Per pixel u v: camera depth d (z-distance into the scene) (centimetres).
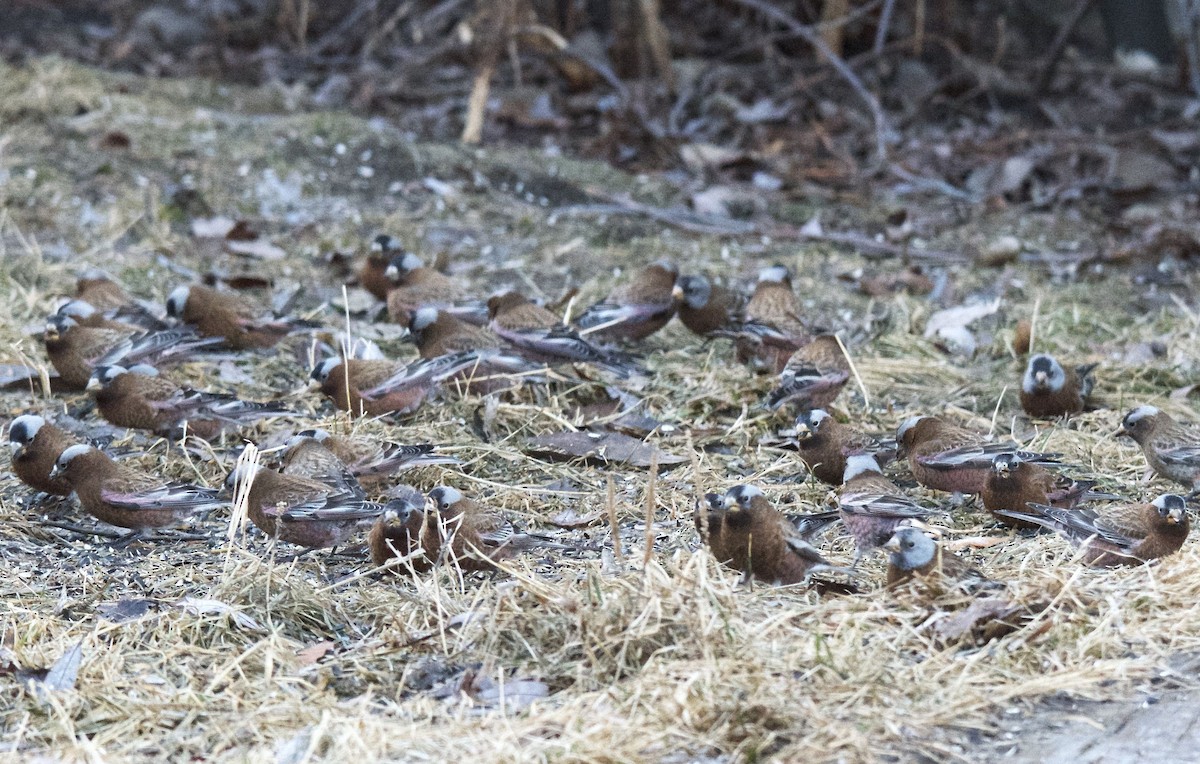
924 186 1989
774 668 704
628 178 1977
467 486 1047
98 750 656
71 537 973
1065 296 1583
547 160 2002
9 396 1235
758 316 1329
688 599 748
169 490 967
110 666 736
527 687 711
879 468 968
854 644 723
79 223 1656
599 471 1094
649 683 688
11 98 1928
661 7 2586
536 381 1227
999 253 1680
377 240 1497
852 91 2311
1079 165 2069
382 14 2639
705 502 862
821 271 1661
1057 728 666
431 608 809
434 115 2223
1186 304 1568
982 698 686
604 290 1568
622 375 1234
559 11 2466
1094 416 1205
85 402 1228
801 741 646
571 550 923
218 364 1325
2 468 1087
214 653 759
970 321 1471
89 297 1377
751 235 1786
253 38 2608
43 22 2634
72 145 1839
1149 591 784
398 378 1165
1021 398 1213
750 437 1162
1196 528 958
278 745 660
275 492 939
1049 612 759
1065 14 2548
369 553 941
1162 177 2022
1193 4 2277
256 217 1739
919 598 770
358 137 1942
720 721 662
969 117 2275
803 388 1173
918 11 2292
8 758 652
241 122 1978
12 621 794
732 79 2362
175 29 2586
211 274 1548
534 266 1650
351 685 731
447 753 644
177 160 1831
